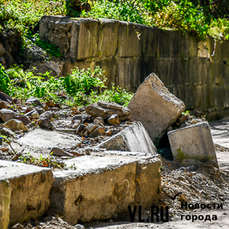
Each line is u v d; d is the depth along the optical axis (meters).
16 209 3.83
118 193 5.13
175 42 20.50
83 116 8.61
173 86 20.64
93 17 15.07
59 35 14.03
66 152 5.84
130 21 18.25
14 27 13.45
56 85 11.84
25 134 6.80
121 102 12.30
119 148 6.85
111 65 15.98
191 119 9.67
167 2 20.91
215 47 25.00
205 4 28.78
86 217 4.59
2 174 3.82
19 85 11.47
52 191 4.32
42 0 16.44
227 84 27.42
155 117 9.41
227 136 16.53
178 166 8.38
